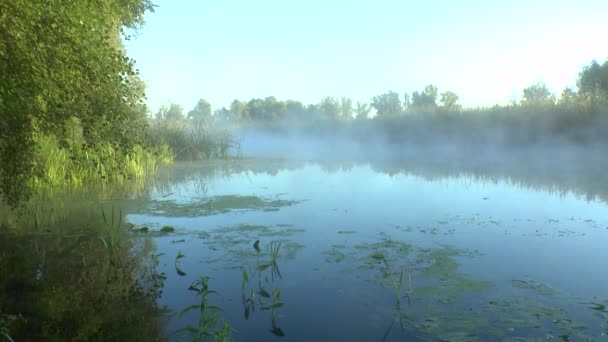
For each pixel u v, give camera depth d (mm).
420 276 4117
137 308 3484
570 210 6941
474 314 3285
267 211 7180
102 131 5199
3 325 3033
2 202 7125
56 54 4477
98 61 4754
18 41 4129
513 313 3279
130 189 9375
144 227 5848
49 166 8672
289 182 10789
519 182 10047
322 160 17156
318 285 3943
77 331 3096
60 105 4609
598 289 3717
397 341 2908
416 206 7523
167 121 19062
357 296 3686
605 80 21172
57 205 7453
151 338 3002
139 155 12516
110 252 4918
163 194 8828
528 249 4918
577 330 3000
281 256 4801
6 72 4129
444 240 5344
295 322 3219
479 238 5410
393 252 4879
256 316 3322
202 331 3025
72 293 3770
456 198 8234
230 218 6676
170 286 3953
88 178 9484
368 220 6484
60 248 5039
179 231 5879
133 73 5270
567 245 5059
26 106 4344
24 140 4730
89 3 4781
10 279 4051
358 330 3072
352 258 4695
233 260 4664
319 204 7789
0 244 5156
